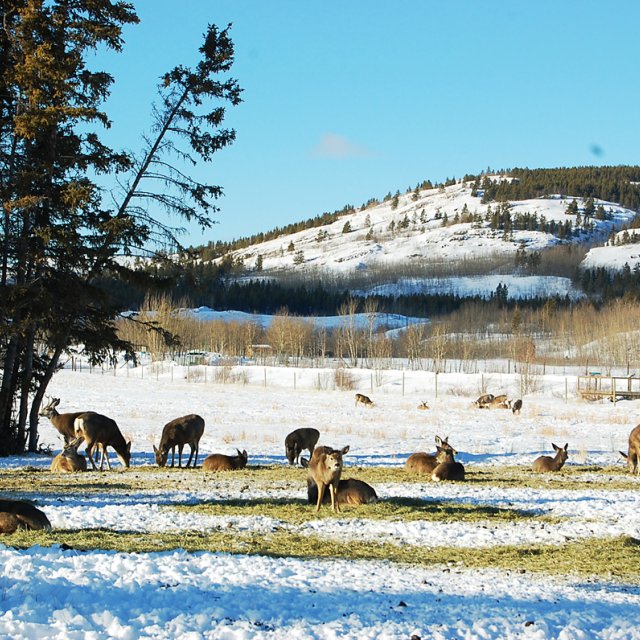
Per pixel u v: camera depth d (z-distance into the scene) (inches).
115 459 1024.2
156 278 1085.8
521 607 331.9
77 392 2422.5
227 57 1080.8
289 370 3459.6
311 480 624.4
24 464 970.7
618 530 522.6
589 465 970.7
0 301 960.9
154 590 327.0
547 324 5713.6
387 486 733.9
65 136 1035.3
